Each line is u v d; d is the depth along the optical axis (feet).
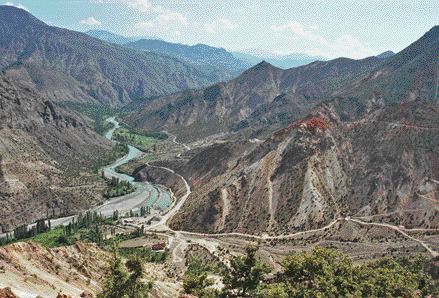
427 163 622.54
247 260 249.14
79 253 321.73
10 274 212.84
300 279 284.20
